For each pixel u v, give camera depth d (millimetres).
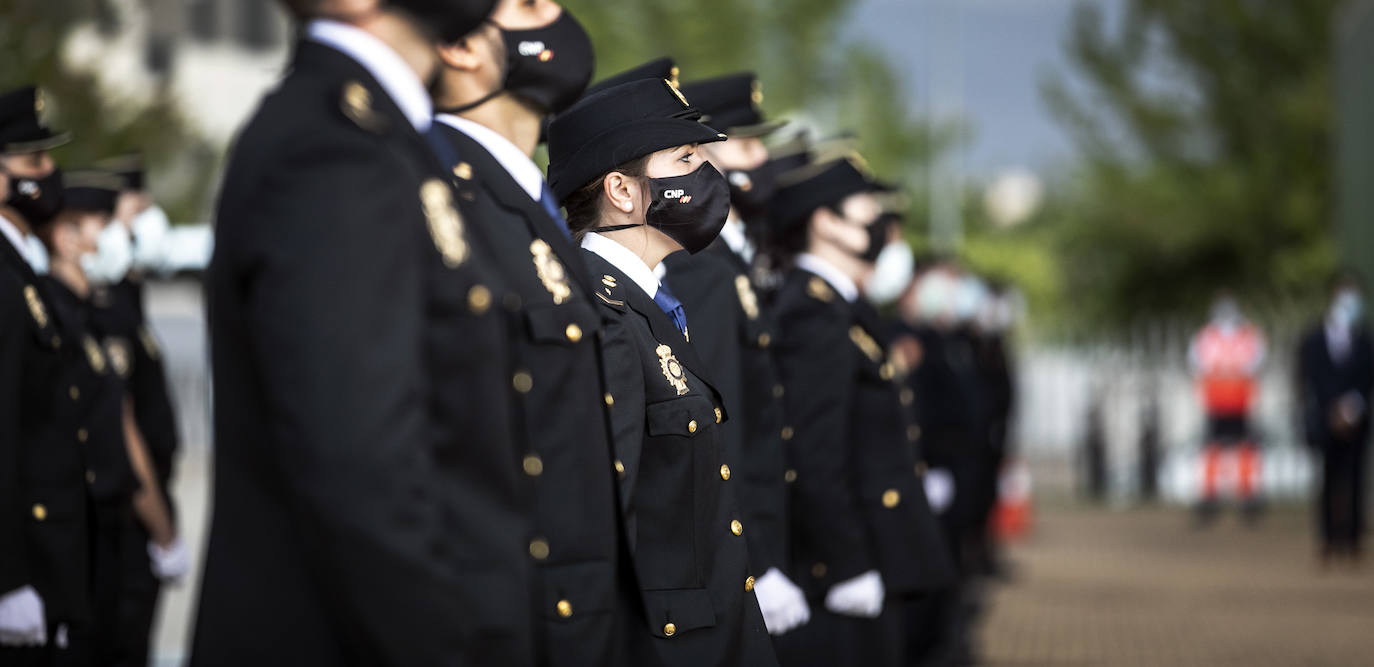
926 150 71938
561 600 6641
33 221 11836
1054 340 83062
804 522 12641
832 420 12680
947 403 23781
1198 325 71438
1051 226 78750
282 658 5711
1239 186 67750
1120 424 60969
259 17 81000
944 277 27016
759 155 12414
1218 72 68812
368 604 5363
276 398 5391
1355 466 34000
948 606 22266
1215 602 28328
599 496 6891
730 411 10219
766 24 58438
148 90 42094
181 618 22875
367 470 5320
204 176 44656
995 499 31219
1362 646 23297
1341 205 46750
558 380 6684
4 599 10422
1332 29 66188
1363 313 42688
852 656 12789
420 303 5672
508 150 7090
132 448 14672
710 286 10352
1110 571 33062
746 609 8469
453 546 5926
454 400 5961
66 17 37219
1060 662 22172
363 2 6078
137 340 15641
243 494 5773
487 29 6945
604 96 8758
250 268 5539
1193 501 49344
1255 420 51031
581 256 7105
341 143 5586
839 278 13391
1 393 10555
